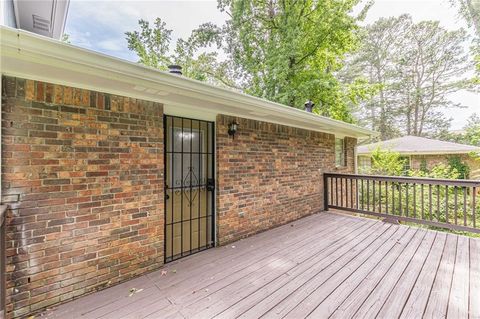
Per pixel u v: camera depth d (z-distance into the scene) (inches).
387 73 818.8
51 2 112.3
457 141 755.4
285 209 201.2
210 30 449.1
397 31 784.9
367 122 882.8
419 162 499.2
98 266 100.4
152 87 100.1
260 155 180.2
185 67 486.3
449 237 164.2
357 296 94.0
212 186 153.0
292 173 210.2
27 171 84.3
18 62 73.2
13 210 81.7
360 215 280.8
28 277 84.3
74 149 94.7
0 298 72.9
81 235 96.2
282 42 391.9
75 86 95.1
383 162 421.4
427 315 82.4
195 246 144.9
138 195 113.1
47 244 88.3
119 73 83.7
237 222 161.9
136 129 112.7
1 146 79.6
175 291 98.7
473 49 423.5
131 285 104.0
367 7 373.1
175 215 136.0
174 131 135.9
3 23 92.9
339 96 395.9
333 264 122.7
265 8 412.2
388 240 158.6
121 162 107.7
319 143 246.7
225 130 155.9
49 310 86.5
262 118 175.8
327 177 250.1
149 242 116.6
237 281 106.3
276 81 394.3
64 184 92.2
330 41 385.7
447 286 100.7
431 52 754.8
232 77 494.9
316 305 88.4
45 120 88.1
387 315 82.4
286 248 145.3
